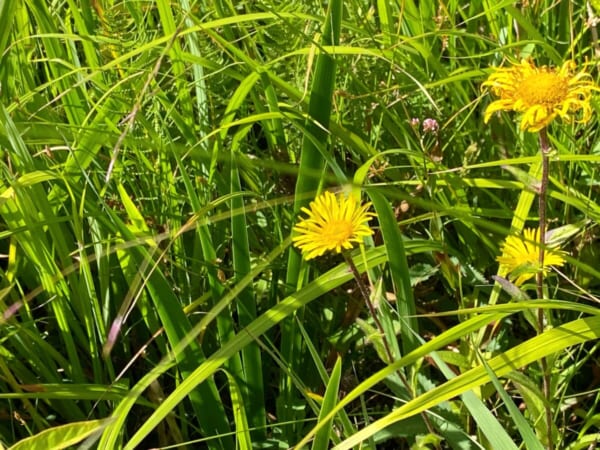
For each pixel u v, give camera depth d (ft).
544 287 1.08
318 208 0.89
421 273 1.27
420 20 1.56
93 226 1.31
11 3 1.13
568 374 1.16
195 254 1.33
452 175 1.31
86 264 1.17
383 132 1.56
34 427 1.24
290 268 1.22
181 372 1.14
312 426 1.22
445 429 1.03
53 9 1.69
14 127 1.16
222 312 1.17
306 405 1.26
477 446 1.01
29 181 1.11
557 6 1.71
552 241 1.04
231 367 1.17
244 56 1.27
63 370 1.28
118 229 1.10
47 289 1.21
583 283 1.32
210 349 1.33
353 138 1.29
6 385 1.26
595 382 1.26
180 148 1.33
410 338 1.09
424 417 1.01
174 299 1.10
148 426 0.89
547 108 0.88
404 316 1.08
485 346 1.19
